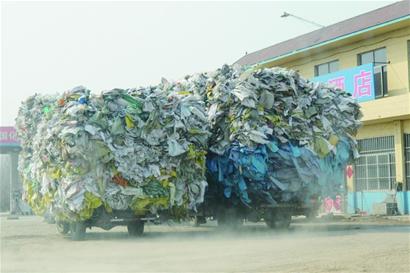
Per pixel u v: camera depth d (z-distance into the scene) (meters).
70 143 16.62
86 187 16.80
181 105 18.42
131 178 17.31
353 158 20.88
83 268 11.40
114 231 21.36
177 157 18.09
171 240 16.67
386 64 28.00
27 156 22.52
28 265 11.98
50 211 18.47
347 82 29.00
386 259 11.18
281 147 19.11
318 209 20.45
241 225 20.33
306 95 20.00
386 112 27.14
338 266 10.50
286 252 12.83
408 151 27.61
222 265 11.20
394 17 27.48
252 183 19.08
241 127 19.00
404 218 24.83
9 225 25.06
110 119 17.28
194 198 18.61
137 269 11.07
